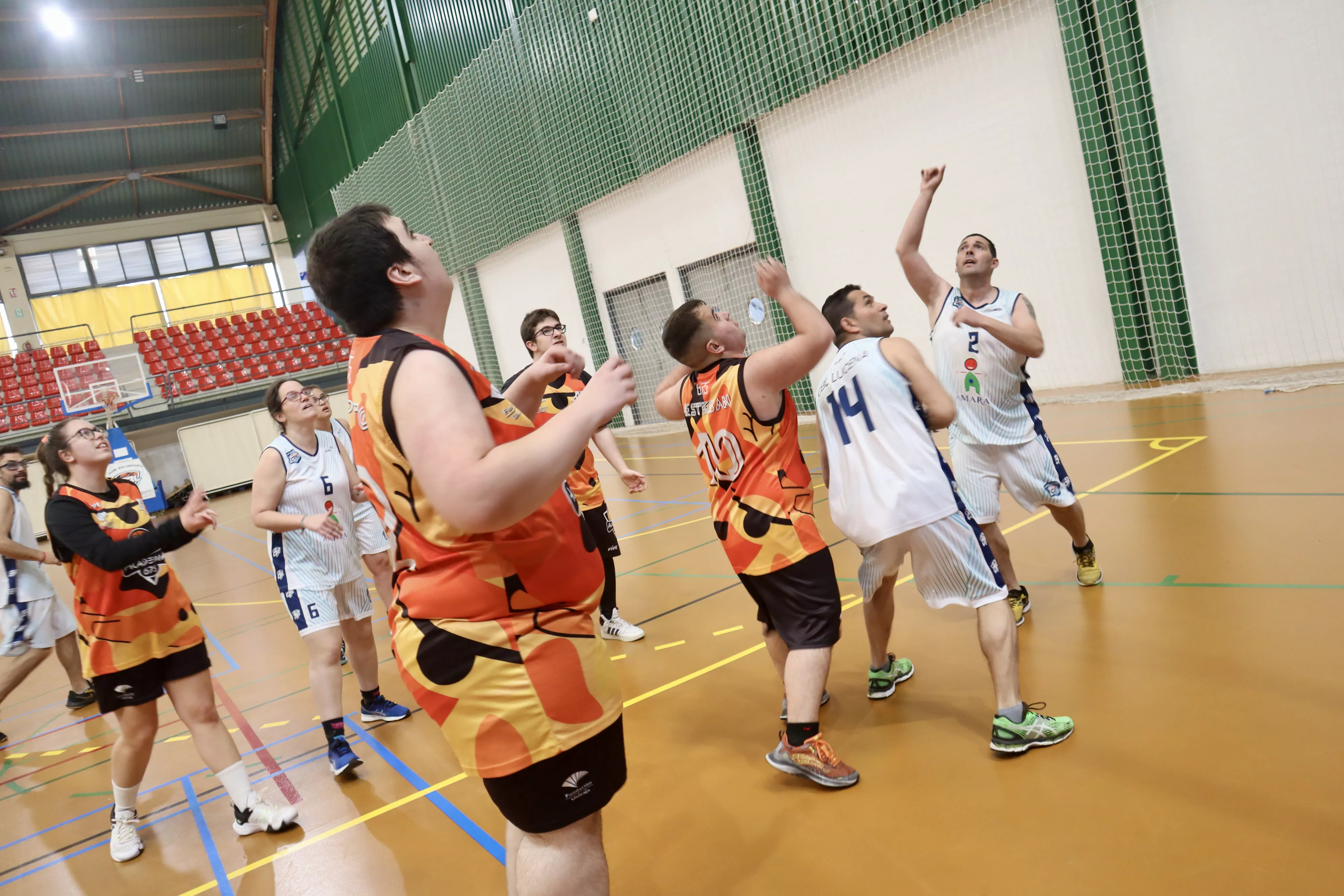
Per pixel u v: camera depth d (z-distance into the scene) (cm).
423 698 136
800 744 240
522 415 139
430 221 1645
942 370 328
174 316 2222
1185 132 676
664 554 568
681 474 883
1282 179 632
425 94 1556
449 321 1766
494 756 134
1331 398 539
